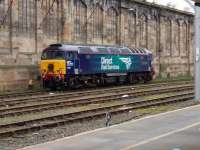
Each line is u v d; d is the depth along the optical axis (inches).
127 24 2306.8
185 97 1234.6
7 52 1567.4
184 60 2960.1
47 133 685.9
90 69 1717.5
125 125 676.7
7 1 1574.8
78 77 1662.2
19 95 1327.5
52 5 1776.6
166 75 2704.2
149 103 1091.9
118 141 555.5
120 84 1927.9
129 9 2313.0
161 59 2647.6
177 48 2859.3
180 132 614.9
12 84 1581.0
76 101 1138.7
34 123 775.1
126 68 1935.3
